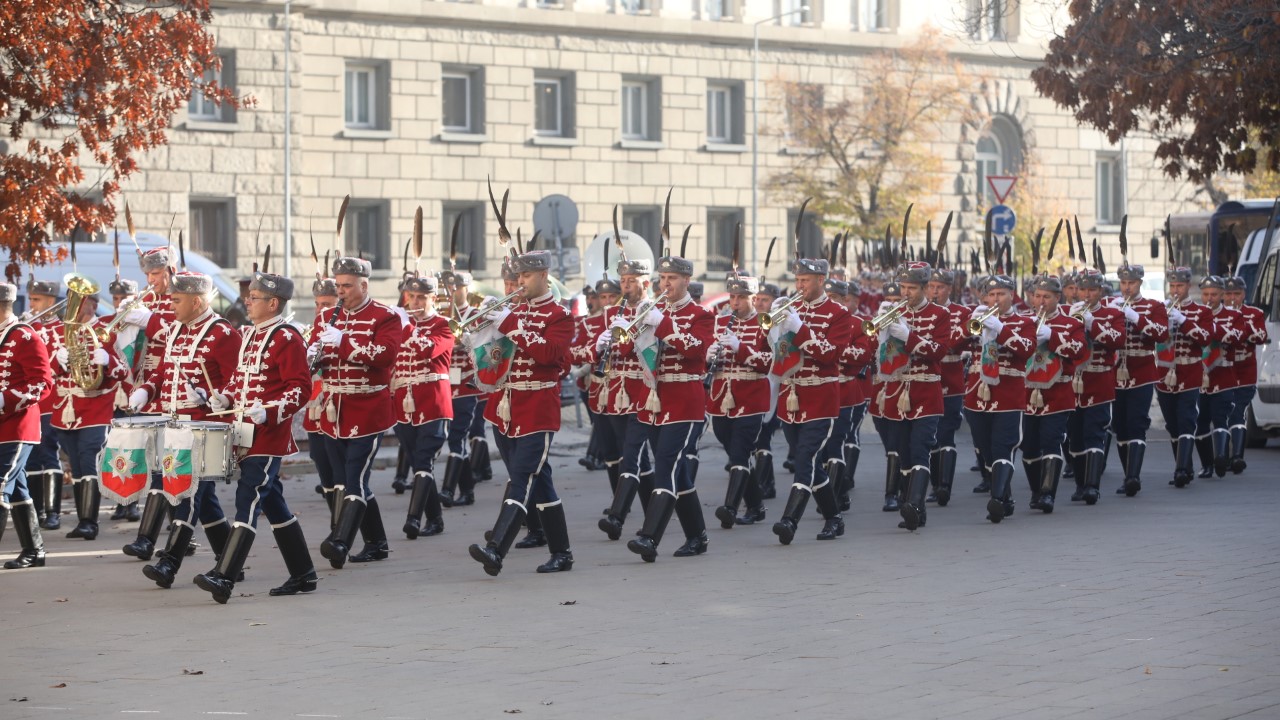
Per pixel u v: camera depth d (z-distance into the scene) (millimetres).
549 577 12375
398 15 45906
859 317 14367
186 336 11555
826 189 50781
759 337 14219
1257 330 19281
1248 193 44906
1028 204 53719
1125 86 23500
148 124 18781
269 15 43781
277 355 11297
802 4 52281
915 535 14508
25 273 24062
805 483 14031
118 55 18266
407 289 15539
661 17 49938
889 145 50469
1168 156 24125
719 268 51750
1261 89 22328
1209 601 10742
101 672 9070
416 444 14875
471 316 12531
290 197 44344
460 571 12781
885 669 8852
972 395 15609
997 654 9180
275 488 11570
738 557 13312
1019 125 55625
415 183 46625
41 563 13188
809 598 11203
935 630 9938
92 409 14844
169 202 42438
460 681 8742
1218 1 21719
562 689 8508
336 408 12875
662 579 12188
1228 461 19344
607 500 17891
